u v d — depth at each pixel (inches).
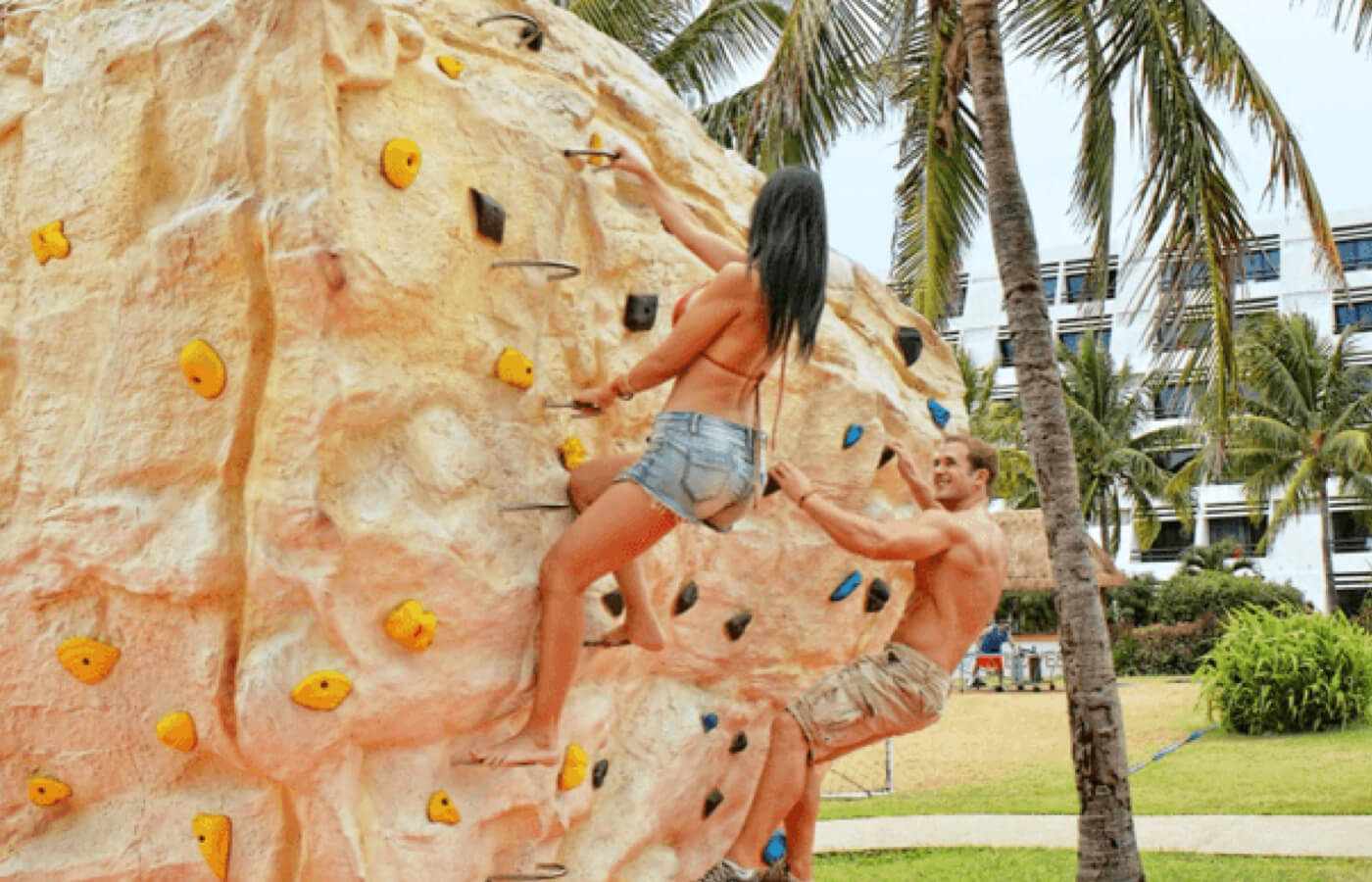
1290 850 407.5
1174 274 421.7
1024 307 360.2
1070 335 2031.3
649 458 153.9
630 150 177.9
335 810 143.9
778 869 193.5
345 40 142.0
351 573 142.7
